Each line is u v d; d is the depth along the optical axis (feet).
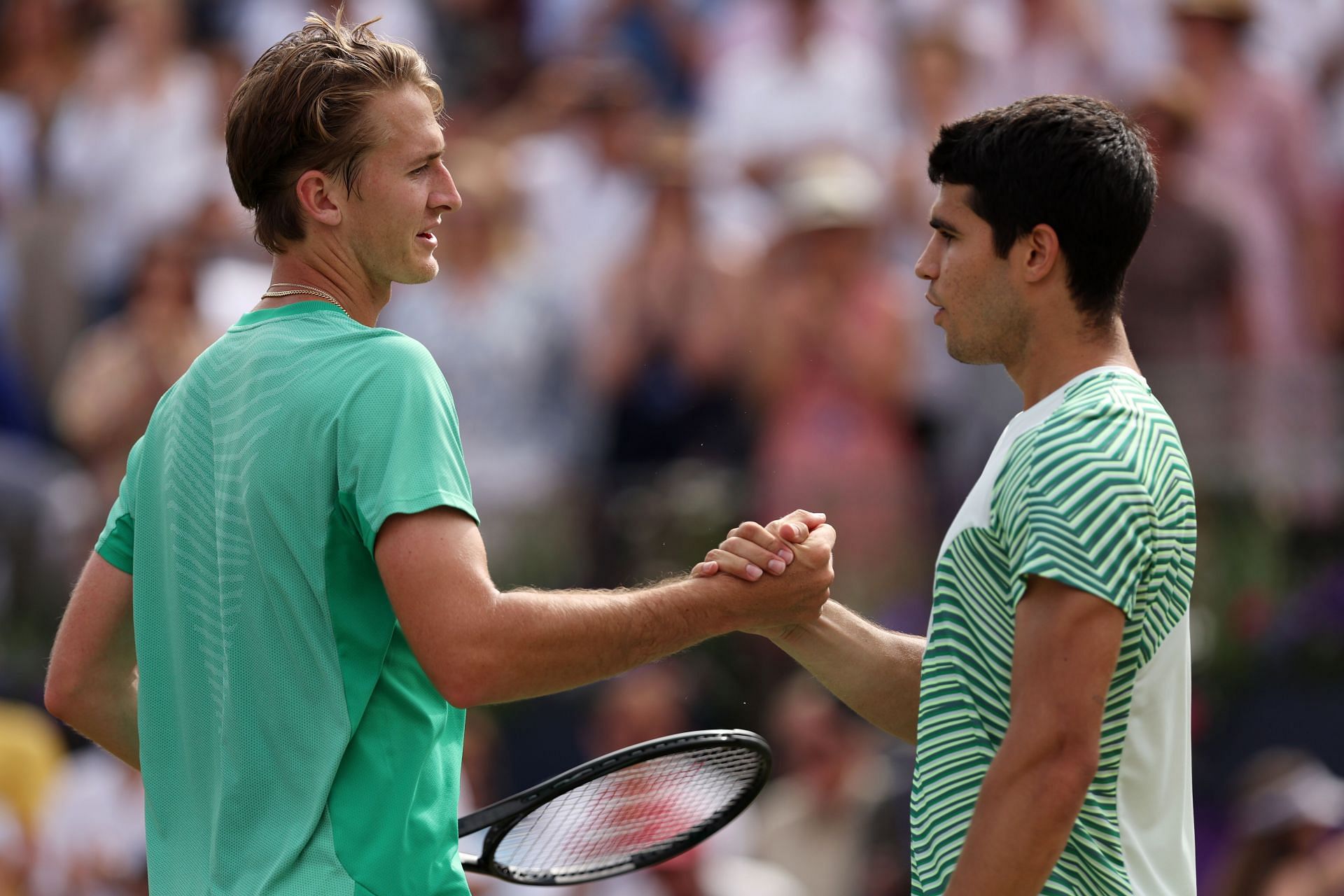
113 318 100.53
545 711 76.18
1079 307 28.04
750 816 72.90
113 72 105.19
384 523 26.91
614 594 28.78
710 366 84.48
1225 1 89.76
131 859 76.07
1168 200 83.41
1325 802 69.46
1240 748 76.28
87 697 31.58
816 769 72.18
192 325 91.30
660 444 84.33
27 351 100.17
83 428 90.48
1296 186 88.94
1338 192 90.68
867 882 70.49
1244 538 78.23
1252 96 89.20
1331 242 89.10
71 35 106.93
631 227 90.17
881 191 90.38
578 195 92.73
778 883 70.23
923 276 29.32
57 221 102.32
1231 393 80.28
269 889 26.99
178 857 28.86
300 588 27.58
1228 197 85.56
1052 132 27.86
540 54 105.40
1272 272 85.81
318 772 27.37
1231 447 79.92
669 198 86.69
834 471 79.56
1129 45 92.43
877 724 33.58
